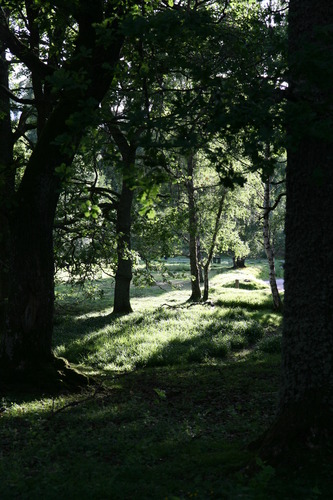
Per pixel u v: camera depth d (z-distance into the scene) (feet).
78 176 69.05
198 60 28.14
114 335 67.26
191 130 20.40
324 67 17.04
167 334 67.31
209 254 106.63
